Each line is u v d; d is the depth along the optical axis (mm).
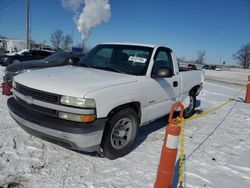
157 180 2758
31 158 3719
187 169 3852
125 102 3824
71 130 3275
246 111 8484
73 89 3406
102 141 3666
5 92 7418
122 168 3695
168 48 5277
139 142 4734
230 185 3545
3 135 4402
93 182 3279
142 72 4414
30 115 3590
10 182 3107
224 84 21312
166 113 5176
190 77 6152
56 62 9117
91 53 5219
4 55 16984
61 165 3621
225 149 4820
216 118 7129
